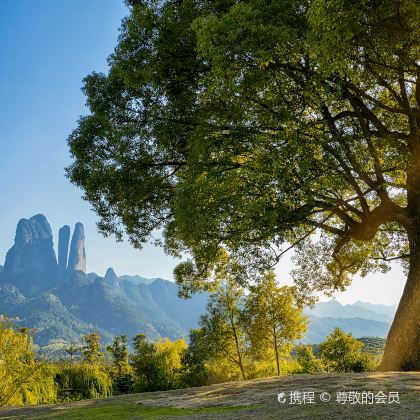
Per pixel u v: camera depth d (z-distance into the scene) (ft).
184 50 44.98
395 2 30.66
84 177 50.65
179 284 62.85
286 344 106.63
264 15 36.27
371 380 29.14
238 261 50.88
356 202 60.23
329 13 29.73
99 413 28.78
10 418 31.24
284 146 38.99
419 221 44.65
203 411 25.34
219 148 43.39
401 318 42.45
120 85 50.06
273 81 39.81
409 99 51.93
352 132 45.65
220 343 105.70
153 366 119.55
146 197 50.49
